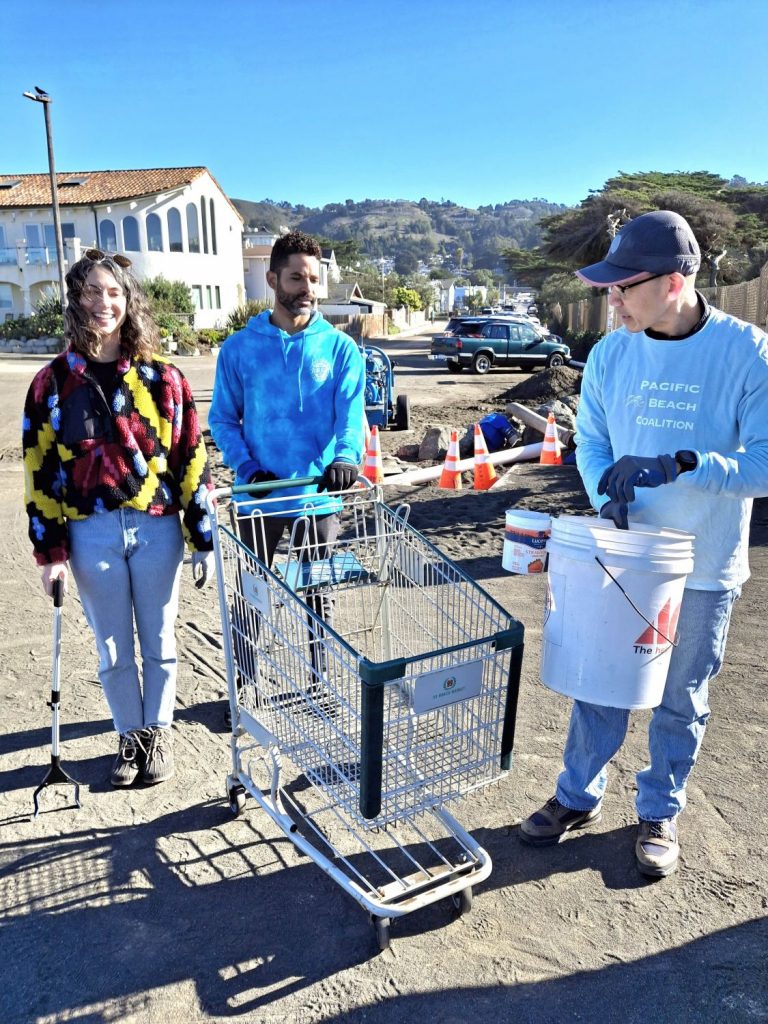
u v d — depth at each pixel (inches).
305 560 144.8
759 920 104.4
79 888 110.9
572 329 1510.8
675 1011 90.8
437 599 122.0
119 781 133.7
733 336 97.3
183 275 1706.4
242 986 94.5
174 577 134.2
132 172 1724.9
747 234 1606.8
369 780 93.2
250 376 140.4
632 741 147.9
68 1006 91.9
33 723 155.3
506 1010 91.0
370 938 101.9
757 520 287.6
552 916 105.5
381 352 513.7
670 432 101.6
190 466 129.5
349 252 4478.3
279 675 112.7
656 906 107.2
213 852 118.6
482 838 121.3
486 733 106.0
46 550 124.3
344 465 129.8
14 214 1626.5
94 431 121.8
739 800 129.3
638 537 95.1
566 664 104.3
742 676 171.0
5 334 1438.2
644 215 96.4
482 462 355.9
